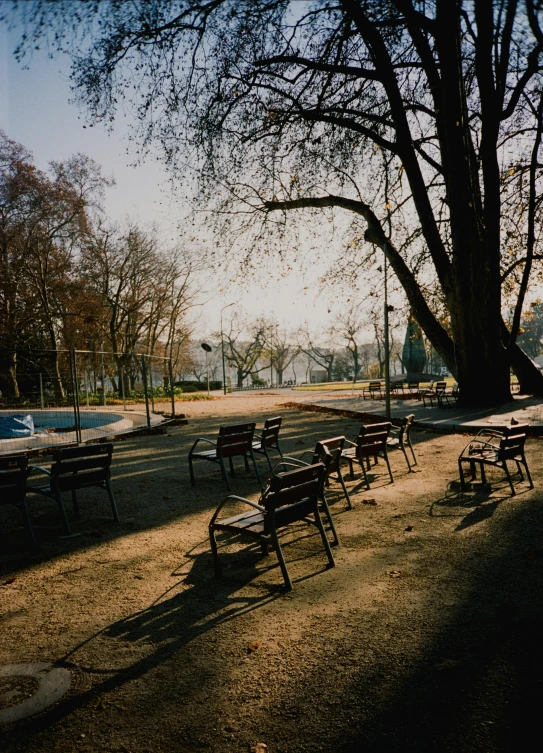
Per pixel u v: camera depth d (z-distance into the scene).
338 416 20.02
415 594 4.22
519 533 5.58
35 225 34.16
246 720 2.79
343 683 3.07
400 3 16.05
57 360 15.20
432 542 5.44
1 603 4.38
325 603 4.13
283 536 5.86
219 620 3.92
